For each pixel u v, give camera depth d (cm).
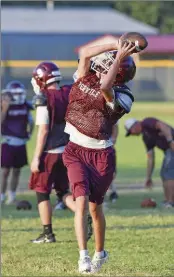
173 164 2222
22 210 2159
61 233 1711
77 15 9438
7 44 8475
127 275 1209
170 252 1462
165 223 1830
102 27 9075
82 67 1225
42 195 1596
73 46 8719
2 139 2406
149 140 2294
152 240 1595
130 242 1570
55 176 1600
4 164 2336
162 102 7481
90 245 1532
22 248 1527
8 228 1791
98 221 1256
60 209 2100
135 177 3009
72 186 1217
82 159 1232
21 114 2341
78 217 1198
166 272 1262
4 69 7288
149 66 7569
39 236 1602
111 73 1164
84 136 1230
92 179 1229
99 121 1220
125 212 2061
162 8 10750
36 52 8588
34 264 1338
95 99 1213
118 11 11231
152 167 2388
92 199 1242
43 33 8675
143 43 1155
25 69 7325
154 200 2344
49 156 1581
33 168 1584
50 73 1596
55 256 1436
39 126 1578
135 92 7556
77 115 1230
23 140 2350
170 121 5394
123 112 1207
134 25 9250
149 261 1372
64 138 1586
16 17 9119
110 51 1211
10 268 1294
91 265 1209
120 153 3903
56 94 1588
